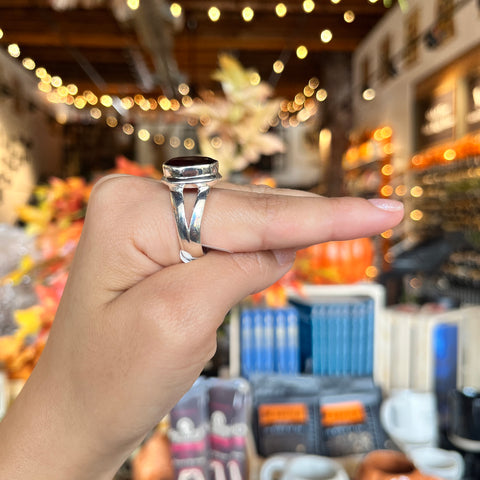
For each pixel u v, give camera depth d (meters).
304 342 0.64
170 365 0.15
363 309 0.63
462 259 2.47
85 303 0.16
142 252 0.16
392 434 0.56
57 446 0.16
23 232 0.61
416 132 3.08
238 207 0.16
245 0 3.12
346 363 0.63
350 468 0.54
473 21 2.35
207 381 0.47
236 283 0.16
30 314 0.48
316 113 5.18
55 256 0.51
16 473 0.16
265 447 0.55
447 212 2.80
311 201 0.16
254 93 0.57
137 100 5.58
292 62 4.63
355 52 4.27
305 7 2.64
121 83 5.11
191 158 0.16
